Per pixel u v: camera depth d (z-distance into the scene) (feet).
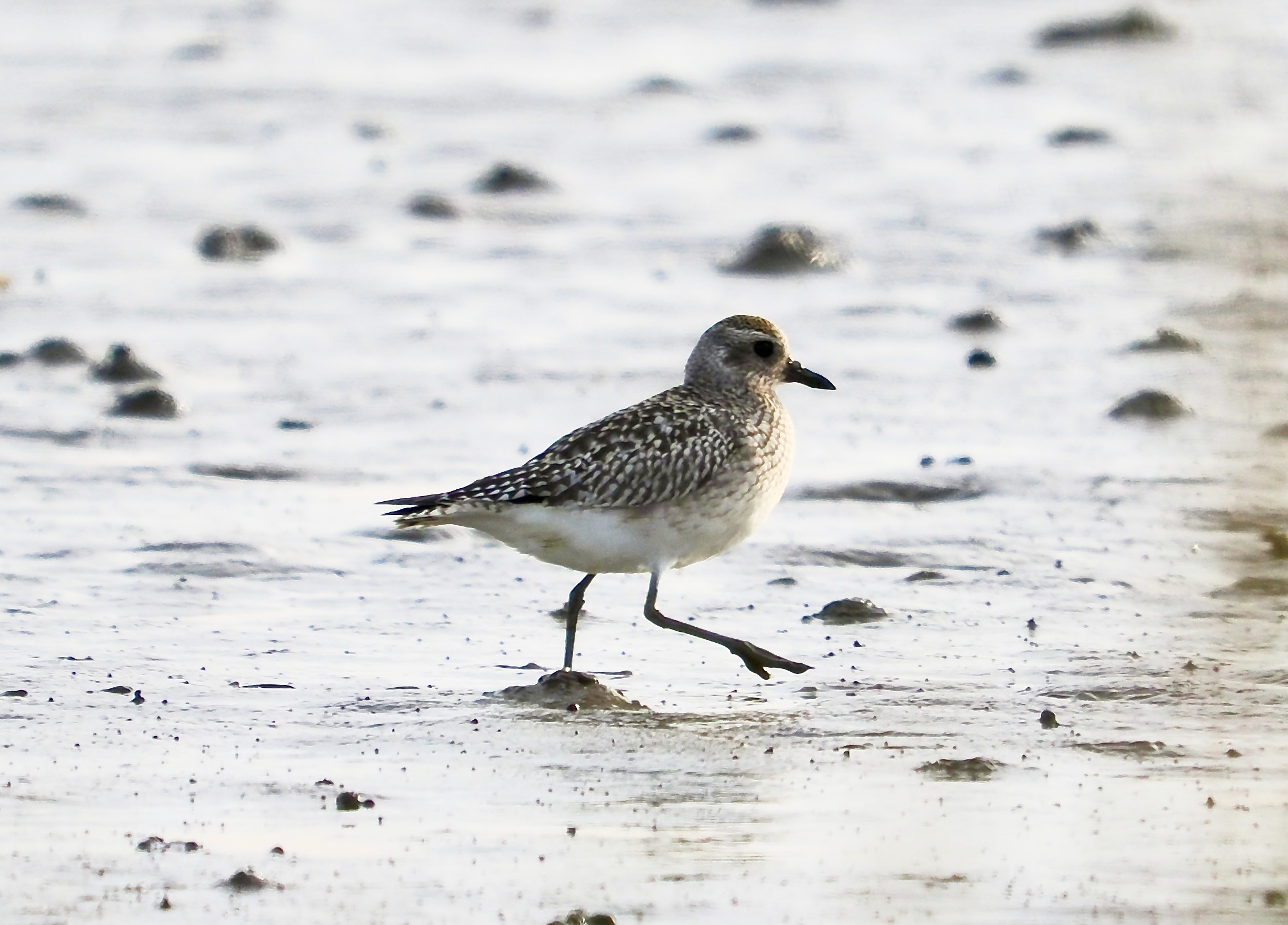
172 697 32.53
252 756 29.55
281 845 25.82
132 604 38.22
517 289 72.23
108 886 24.38
